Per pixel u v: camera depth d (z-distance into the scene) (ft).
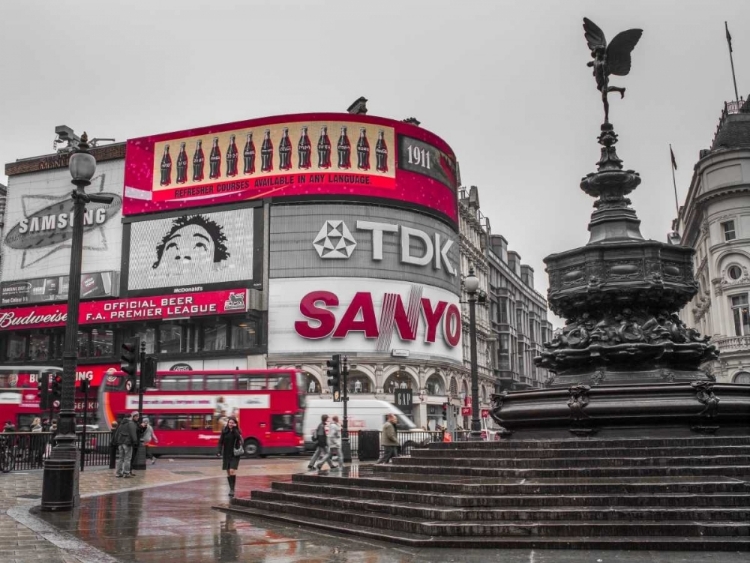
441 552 26.73
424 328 179.11
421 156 184.14
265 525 35.73
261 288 172.96
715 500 28.58
